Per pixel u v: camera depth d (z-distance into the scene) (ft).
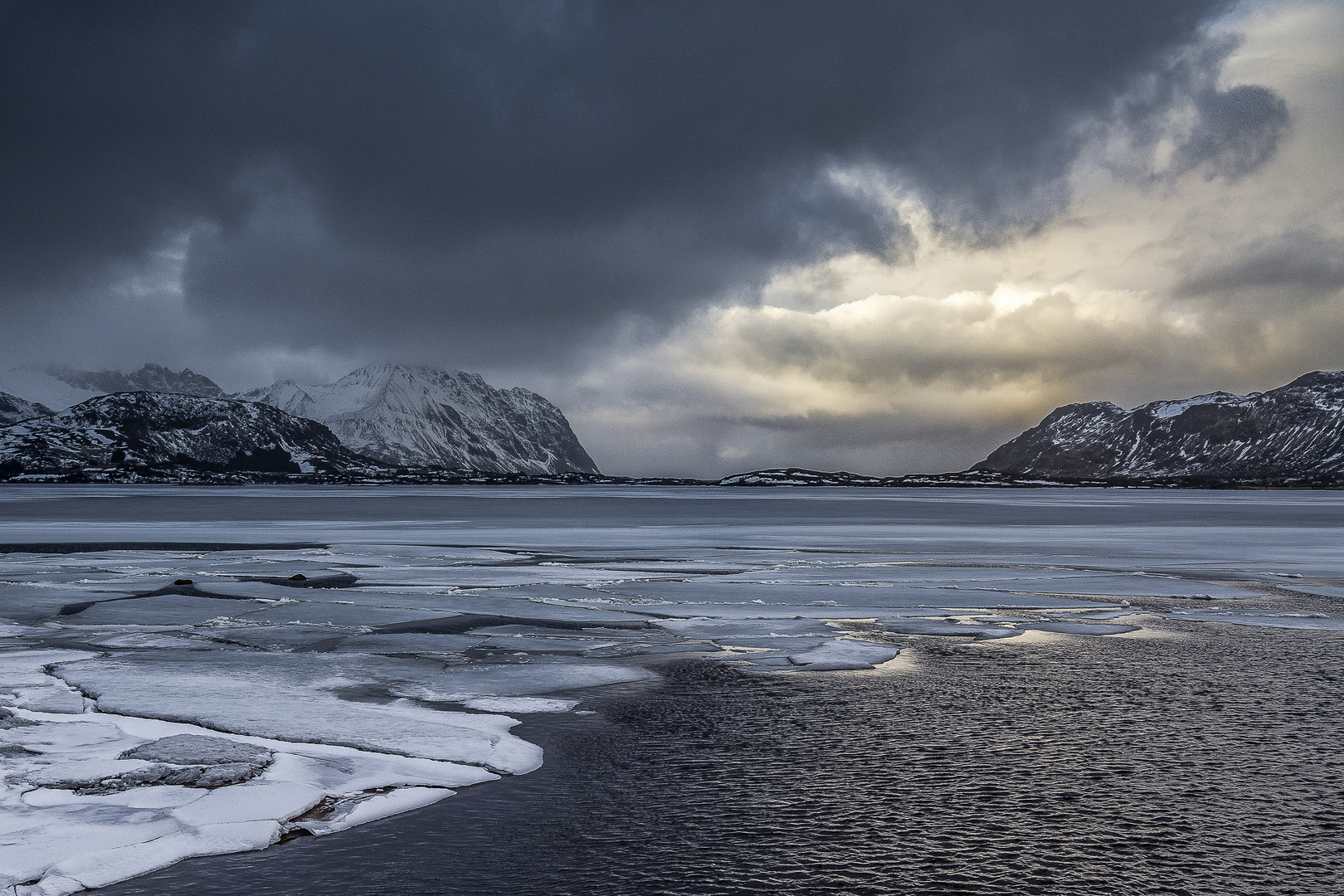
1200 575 130.82
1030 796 40.42
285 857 34.14
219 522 279.90
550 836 36.22
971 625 85.92
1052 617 90.84
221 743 46.55
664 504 500.33
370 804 39.17
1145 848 35.12
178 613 89.10
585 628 83.20
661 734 49.65
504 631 81.35
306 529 241.96
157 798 39.27
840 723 51.90
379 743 47.29
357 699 56.54
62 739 47.19
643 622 86.53
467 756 45.44
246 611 90.48
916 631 82.94
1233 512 417.69
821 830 36.76
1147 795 40.47
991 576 128.47
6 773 41.98
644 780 42.50
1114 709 54.90
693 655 70.79
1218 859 34.14
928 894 31.58
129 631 79.66
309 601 97.91
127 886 31.73
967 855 34.60
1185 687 60.49
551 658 69.56
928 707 55.36
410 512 375.25
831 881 32.48
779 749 46.98
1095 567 141.69
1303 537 225.35
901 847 35.22
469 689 59.41
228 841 35.27
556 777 42.83
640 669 65.98
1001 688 60.23
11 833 35.60
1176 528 273.54
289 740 47.60
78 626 81.61
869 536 225.97
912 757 45.65
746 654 71.56
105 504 441.27
